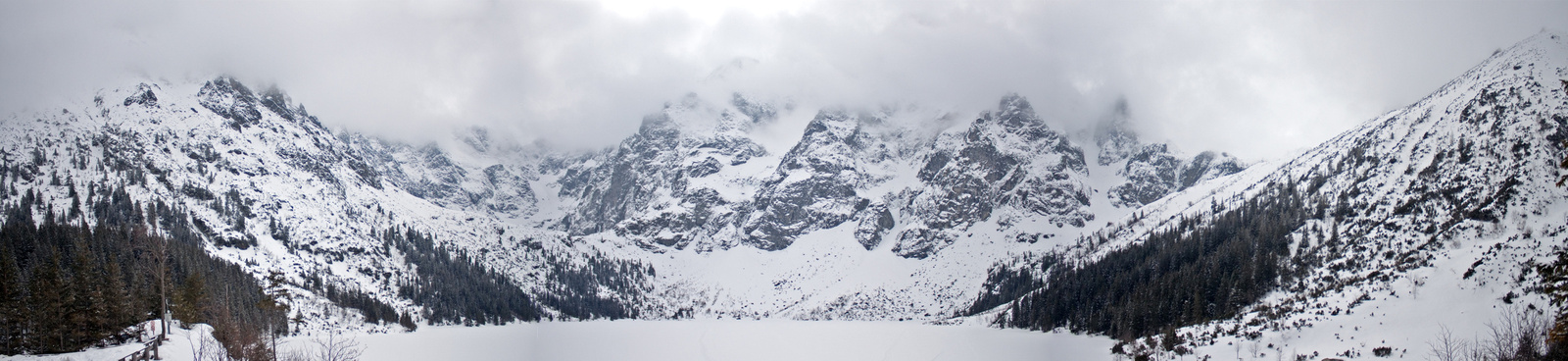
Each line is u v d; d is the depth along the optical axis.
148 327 131.38
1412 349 127.81
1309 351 142.12
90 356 107.88
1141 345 183.12
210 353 109.88
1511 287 136.50
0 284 114.56
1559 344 90.00
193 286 158.62
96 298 119.38
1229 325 174.50
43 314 113.69
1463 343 120.81
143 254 166.50
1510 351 98.69
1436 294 147.25
